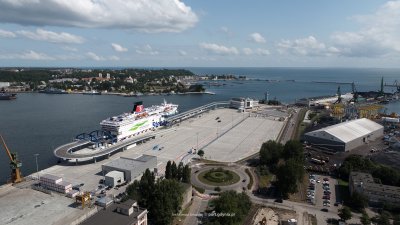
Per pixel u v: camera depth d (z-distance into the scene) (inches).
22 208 4507.9
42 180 5275.6
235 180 5895.7
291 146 6722.4
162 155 7495.1
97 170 6407.5
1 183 5979.3
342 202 5004.9
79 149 7391.7
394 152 7701.8
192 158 7278.5
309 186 5644.7
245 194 4845.0
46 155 7731.3
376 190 4864.7
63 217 4234.7
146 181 4670.3
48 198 4869.6
